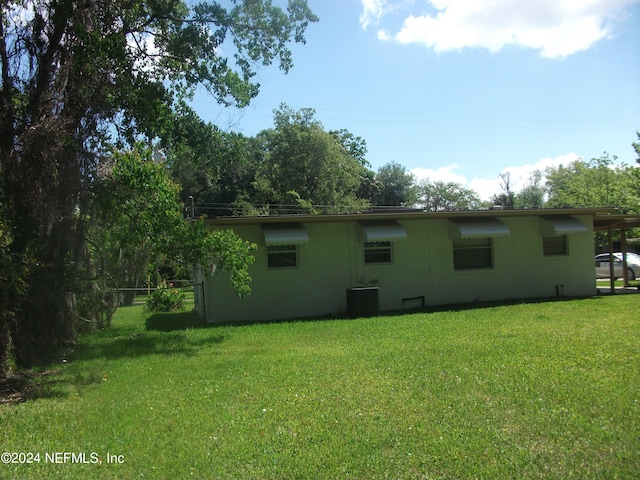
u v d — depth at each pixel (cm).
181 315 1806
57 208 949
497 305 1531
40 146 906
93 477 412
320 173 4066
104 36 1008
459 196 5772
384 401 586
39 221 920
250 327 1274
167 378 748
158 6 1187
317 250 1552
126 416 566
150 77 1174
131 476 412
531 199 5375
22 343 890
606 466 403
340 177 4200
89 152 1002
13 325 877
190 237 1127
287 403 594
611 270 1828
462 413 534
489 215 1639
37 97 934
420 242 1641
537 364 735
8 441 498
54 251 952
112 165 1054
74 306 1078
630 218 1816
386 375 708
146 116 1115
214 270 1232
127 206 1091
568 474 391
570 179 4816
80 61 943
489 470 400
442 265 1656
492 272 1698
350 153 5184
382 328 1159
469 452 434
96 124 1022
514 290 1714
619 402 552
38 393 691
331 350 916
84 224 1030
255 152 4528
